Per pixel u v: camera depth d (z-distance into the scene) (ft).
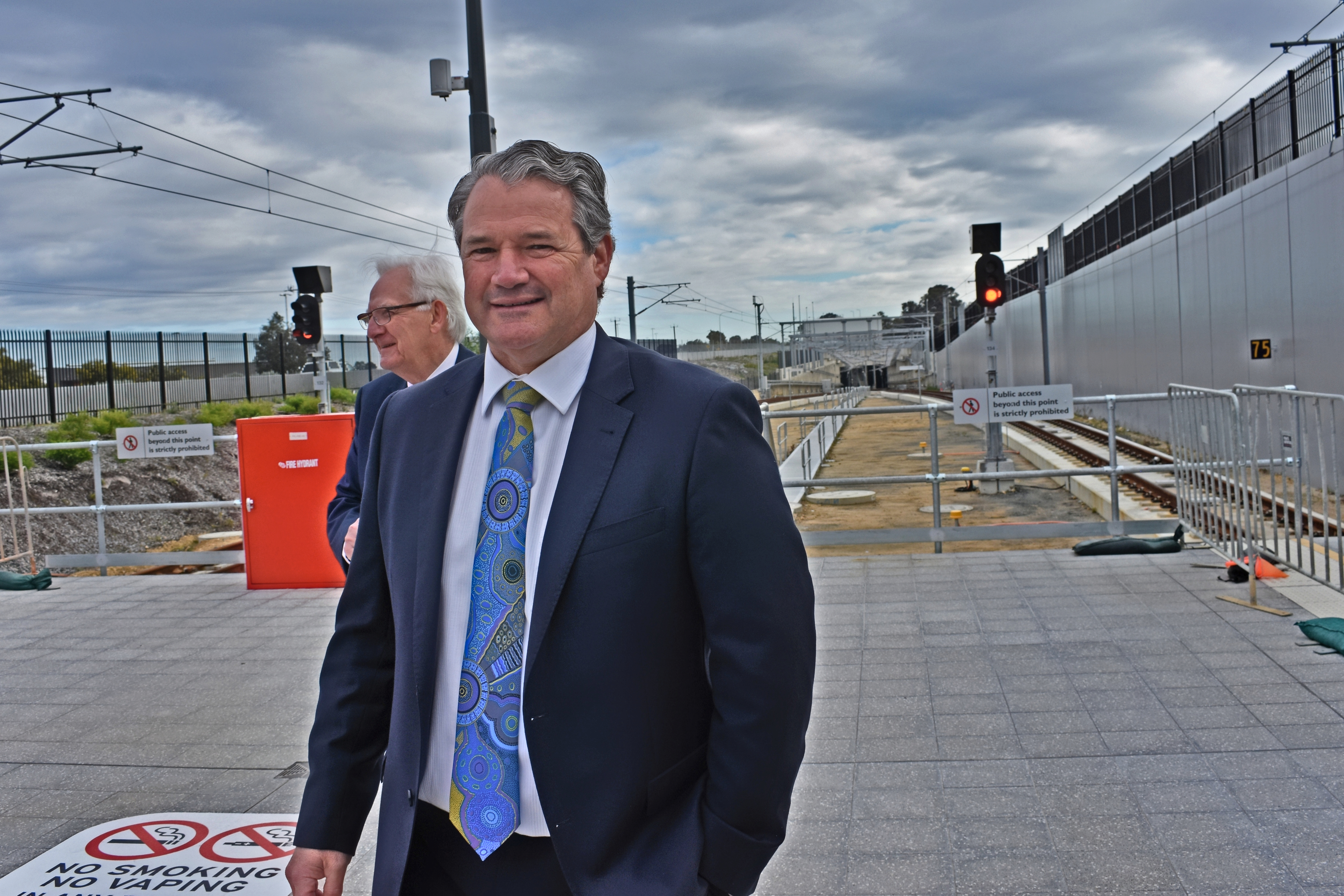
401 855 5.09
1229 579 20.29
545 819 4.82
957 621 18.75
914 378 324.60
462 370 5.68
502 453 5.20
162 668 18.63
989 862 10.02
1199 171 71.46
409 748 5.17
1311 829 10.14
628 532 4.70
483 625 5.06
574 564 4.69
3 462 48.75
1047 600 19.75
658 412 4.93
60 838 11.58
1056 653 16.39
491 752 4.98
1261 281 55.26
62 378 78.28
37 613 23.70
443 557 5.21
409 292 10.83
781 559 4.80
